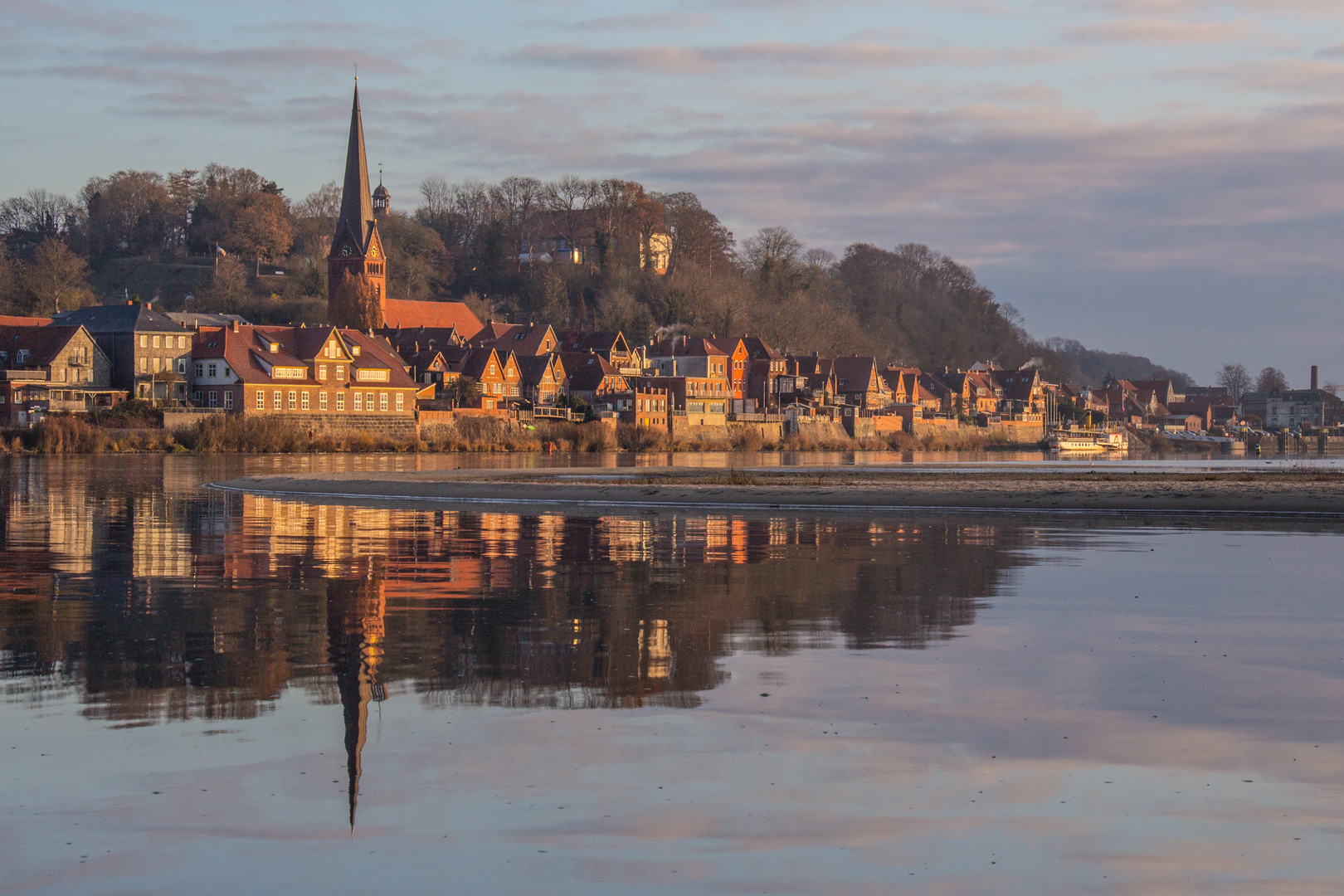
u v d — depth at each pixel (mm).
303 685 20781
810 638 25422
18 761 16484
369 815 14672
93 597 30188
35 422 130500
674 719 18844
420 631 25906
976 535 48844
